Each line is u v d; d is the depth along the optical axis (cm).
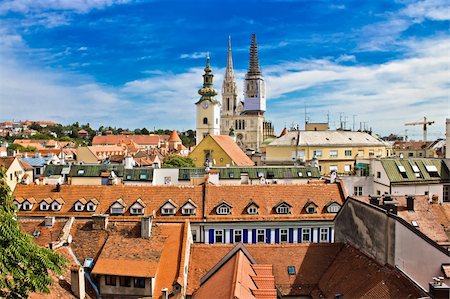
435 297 3338
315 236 6731
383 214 4128
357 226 4684
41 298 3662
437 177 8538
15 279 2659
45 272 2859
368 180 8875
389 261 4003
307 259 4741
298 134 12356
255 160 16575
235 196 6912
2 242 2669
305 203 6912
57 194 7138
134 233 4828
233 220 6600
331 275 4484
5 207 3047
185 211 6706
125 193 7050
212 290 4016
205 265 4678
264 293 3872
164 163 14325
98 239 4862
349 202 4906
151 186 7094
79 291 4047
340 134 12594
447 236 4959
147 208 6788
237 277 3850
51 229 5122
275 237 6681
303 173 9281
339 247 4856
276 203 6881
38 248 2903
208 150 12681
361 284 4006
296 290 4478
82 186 7194
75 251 4781
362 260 4341
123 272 4334
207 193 6919
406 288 3575
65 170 9938
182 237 4759
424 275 3809
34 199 7081
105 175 8638
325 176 9850
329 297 4172
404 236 3856
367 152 12381
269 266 4478
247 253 4712
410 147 18988
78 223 5097
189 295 4409
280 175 9194
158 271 4444
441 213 5594
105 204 6925
